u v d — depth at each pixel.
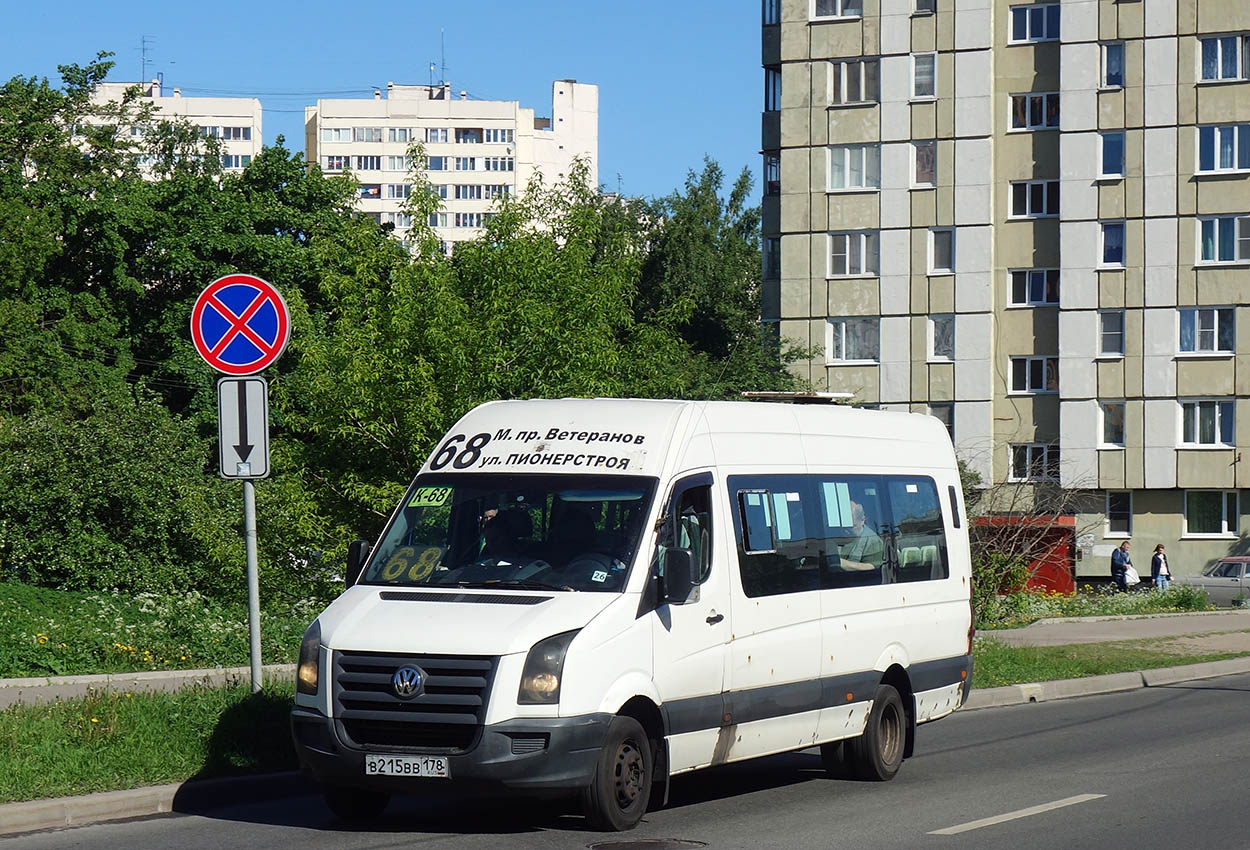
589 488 10.12
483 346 19.75
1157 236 51.84
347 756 9.05
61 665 16.53
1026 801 10.80
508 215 20.94
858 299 54.06
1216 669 21.47
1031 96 53.50
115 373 43.47
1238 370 51.06
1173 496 51.81
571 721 8.98
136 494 24.47
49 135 47.31
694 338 70.25
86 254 46.25
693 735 10.00
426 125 151.25
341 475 20.61
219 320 11.80
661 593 9.80
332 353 20.09
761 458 11.25
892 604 12.47
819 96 54.47
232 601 23.41
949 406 53.34
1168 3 51.78
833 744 12.09
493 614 9.22
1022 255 53.38
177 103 150.12
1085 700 18.61
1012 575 28.83
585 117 154.62
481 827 9.69
